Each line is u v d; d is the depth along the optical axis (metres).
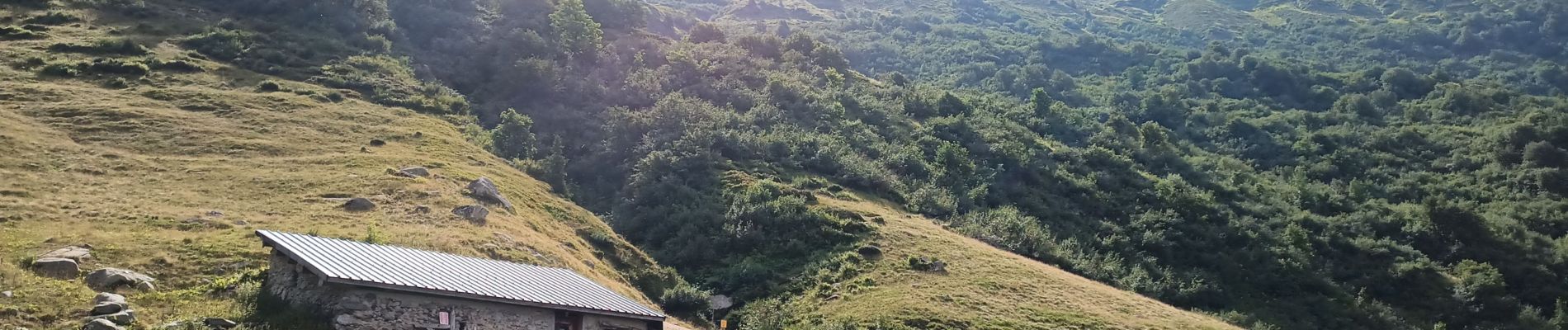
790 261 65.25
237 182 59.25
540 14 130.25
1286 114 144.25
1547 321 75.88
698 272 64.81
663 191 77.75
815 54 144.50
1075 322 54.41
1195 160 118.69
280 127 76.25
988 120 118.38
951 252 66.56
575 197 78.31
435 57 111.25
